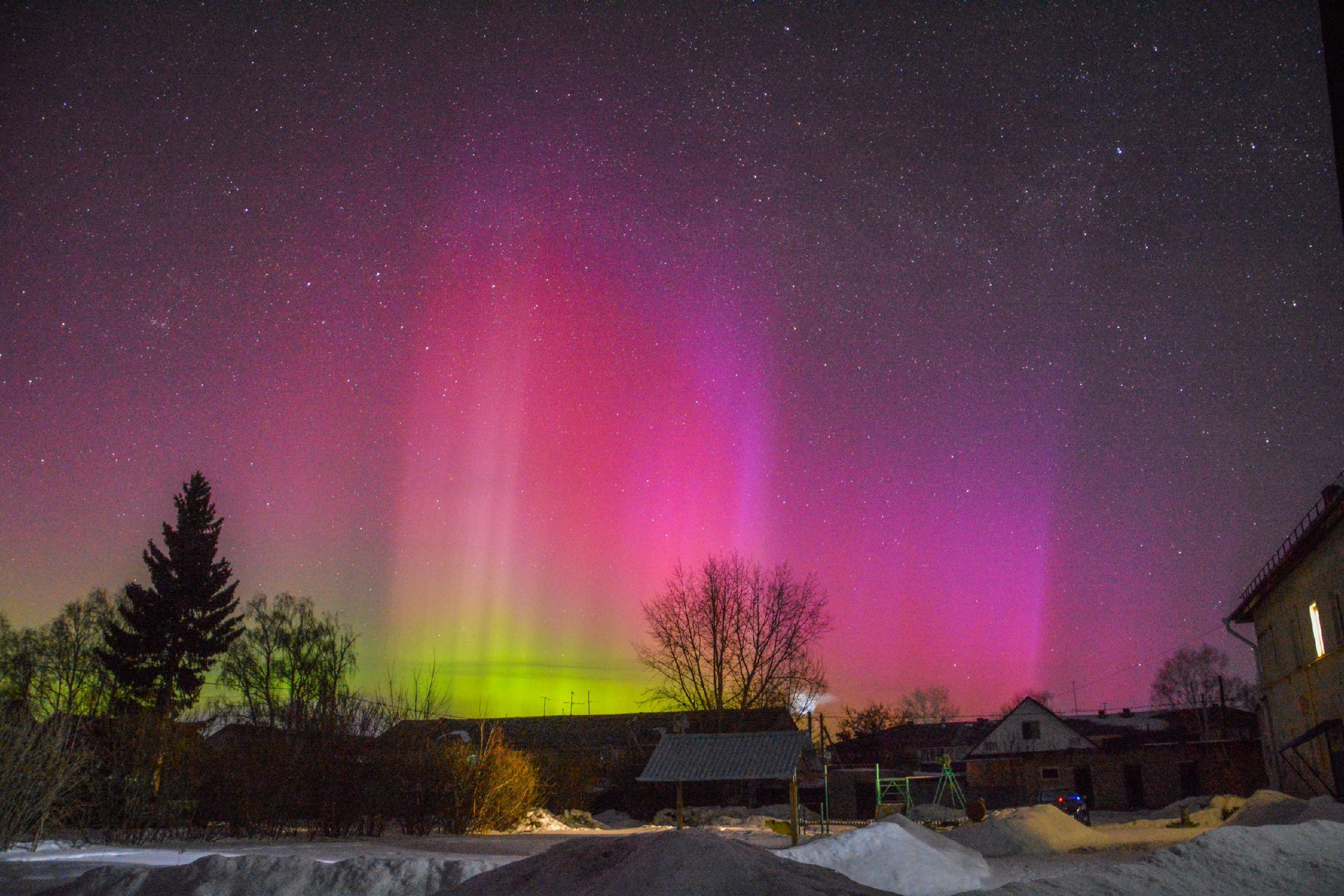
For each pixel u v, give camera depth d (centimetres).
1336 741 2822
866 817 5066
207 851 1989
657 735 5675
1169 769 5381
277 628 4547
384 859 1204
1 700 2008
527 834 3012
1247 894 1055
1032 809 2925
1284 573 3184
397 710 3072
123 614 4603
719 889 759
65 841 2064
